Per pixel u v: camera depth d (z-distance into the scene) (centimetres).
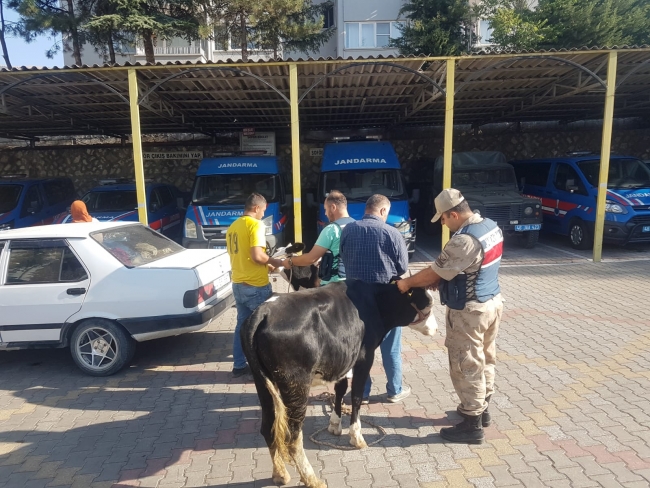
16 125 1573
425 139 1880
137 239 696
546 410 491
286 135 1848
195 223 1138
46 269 618
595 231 1139
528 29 1945
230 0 1756
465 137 1900
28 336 612
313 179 1869
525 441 439
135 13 1641
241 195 1202
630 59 1098
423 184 1633
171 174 1852
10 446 466
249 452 445
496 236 421
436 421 484
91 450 456
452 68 1031
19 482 411
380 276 457
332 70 1057
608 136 1087
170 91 1197
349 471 407
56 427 499
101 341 615
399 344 512
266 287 581
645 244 1355
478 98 1423
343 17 2625
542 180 1453
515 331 718
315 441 453
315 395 553
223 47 1938
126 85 1122
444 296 424
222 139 1844
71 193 1603
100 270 611
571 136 1906
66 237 624
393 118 1703
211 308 634
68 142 1875
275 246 1145
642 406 490
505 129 1880
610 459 406
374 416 497
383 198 477
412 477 396
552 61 1068
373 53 2638
